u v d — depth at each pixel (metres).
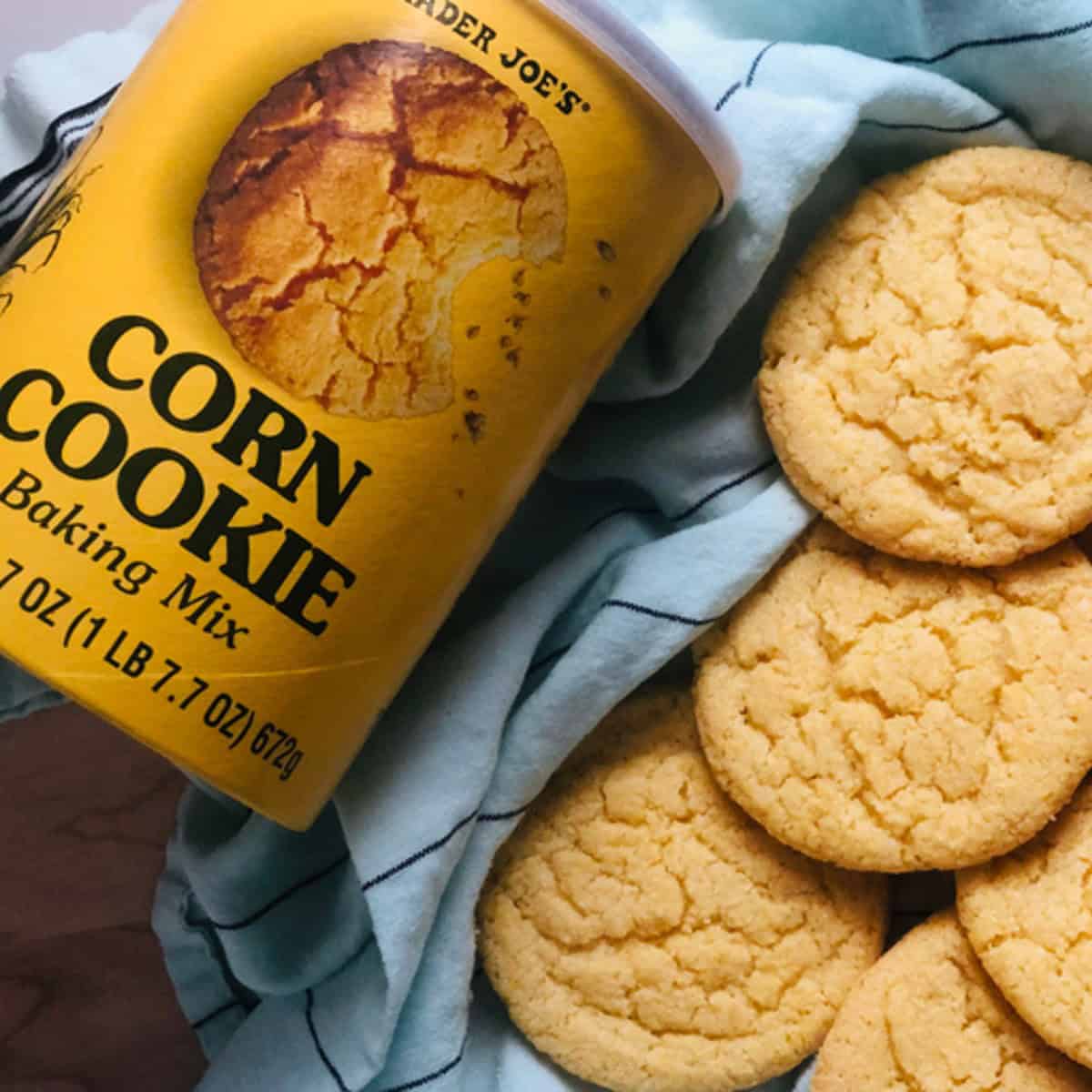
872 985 0.42
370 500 0.37
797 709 0.42
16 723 0.49
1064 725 0.41
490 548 0.40
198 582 0.36
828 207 0.43
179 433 0.36
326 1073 0.44
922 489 0.41
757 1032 0.43
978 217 0.41
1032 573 0.42
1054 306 0.41
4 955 0.49
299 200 0.36
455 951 0.43
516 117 0.36
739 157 0.39
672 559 0.42
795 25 0.43
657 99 0.37
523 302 0.37
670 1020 0.43
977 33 0.41
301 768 0.38
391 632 0.38
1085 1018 0.41
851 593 0.42
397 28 0.36
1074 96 0.41
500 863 0.44
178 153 0.36
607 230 0.37
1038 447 0.41
